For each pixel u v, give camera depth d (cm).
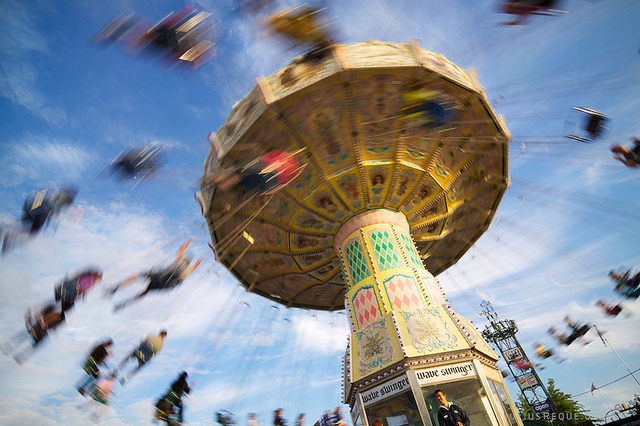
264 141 1266
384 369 1127
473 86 1238
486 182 1560
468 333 1166
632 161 1067
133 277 1005
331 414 1349
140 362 1023
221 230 1498
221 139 1302
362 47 1178
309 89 1144
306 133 1294
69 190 842
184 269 1043
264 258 1670
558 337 1650
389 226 1487
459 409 930
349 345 1274
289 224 1543
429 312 1212
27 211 801
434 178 1484
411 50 1168
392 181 1476
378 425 892
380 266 1377
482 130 1346
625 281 1369
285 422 1457
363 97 1224
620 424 1770
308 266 1738
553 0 737
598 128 1041
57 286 895
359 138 1346
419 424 1028
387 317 1220
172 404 1130
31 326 847
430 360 1101
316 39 941
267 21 871
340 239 1548
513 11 771
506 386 1220
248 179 1287
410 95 1220
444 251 1945
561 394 3453
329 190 1468
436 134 1373
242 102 1271
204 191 1401
